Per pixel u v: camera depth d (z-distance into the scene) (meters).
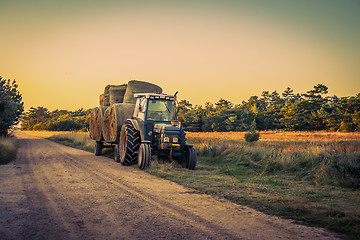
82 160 13.32
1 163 11.80
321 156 9.66
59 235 3.88
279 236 3.94
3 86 22.52
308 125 67.75
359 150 10.02
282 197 6.05
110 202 5.65
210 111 100.25
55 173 9.27
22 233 3.93
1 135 24.75
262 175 9.33
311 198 6.09
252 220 4.64
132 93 14.17
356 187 7.29
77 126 89.62
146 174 9.29
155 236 3.88
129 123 11.72
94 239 3.75
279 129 70.62
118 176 8.78
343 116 59.97
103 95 17.08
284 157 10.40
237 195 6.28
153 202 5.70
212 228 4.24
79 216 4.74
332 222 4.46
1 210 5.02
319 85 74.81
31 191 6.59
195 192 6.69
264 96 111.50
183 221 4.55
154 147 10.93
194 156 10.40
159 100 11.49
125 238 3.80
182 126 11.29
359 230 4.08
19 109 28.45
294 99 105.50
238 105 113.25
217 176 8.99
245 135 23.55
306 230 4.19
